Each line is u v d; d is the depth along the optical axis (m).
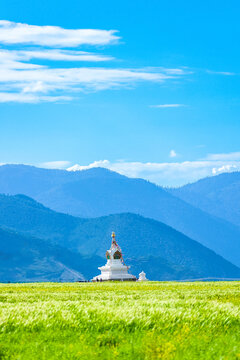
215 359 37.59
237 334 44.84
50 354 38.75
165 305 56.81
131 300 66.19
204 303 57.88
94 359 38.16
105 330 45.28
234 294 82.81
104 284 125.62
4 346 40.12
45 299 73.38
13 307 54.16
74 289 102.94
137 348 39.53
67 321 46.62
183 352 38.50
